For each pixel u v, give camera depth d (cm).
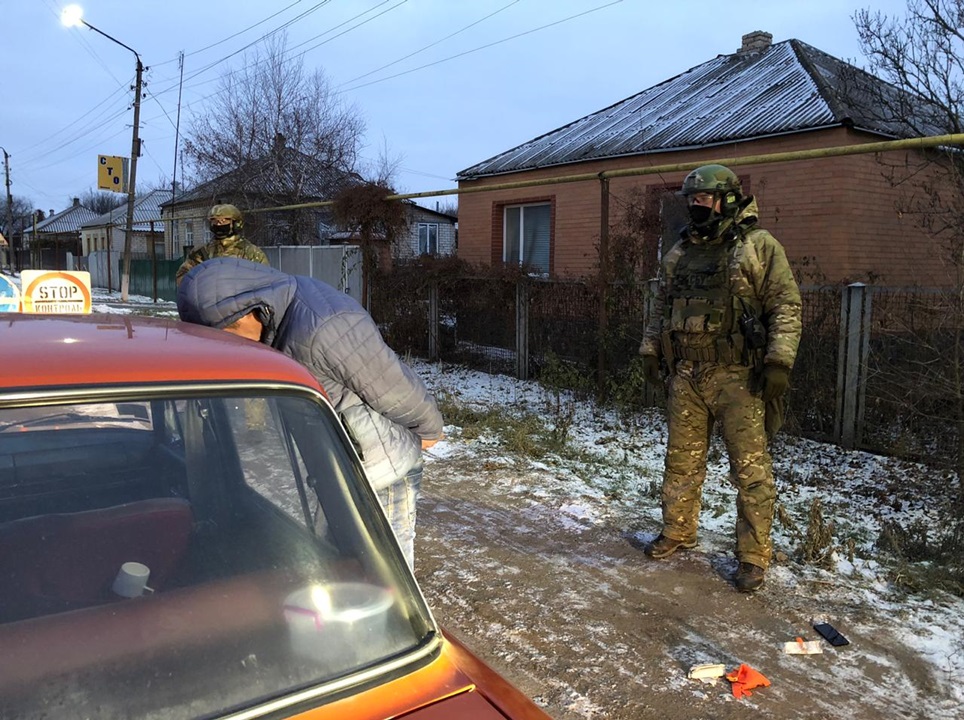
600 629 345
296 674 142
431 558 425
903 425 588
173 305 2595
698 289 382
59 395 146
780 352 358
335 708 137
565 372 830
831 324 634
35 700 128
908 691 298
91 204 8150
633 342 782
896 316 563
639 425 731
